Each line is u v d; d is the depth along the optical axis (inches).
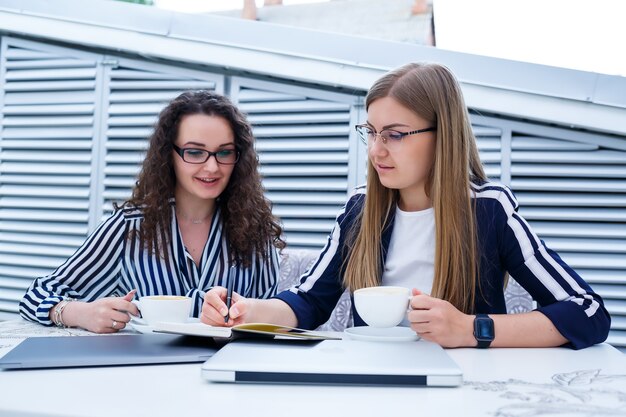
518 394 25.8
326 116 98.2
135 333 43.6
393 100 48.3
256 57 99.5
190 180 58.2
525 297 59.0
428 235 52.9
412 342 34.8
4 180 112.2
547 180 90.8
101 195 107.1
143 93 106.2
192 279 59.9
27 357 31.5
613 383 28.1
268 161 99.6
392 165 49.1
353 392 26.0
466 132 51.3
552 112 88.0
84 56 109.0
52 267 109.0
